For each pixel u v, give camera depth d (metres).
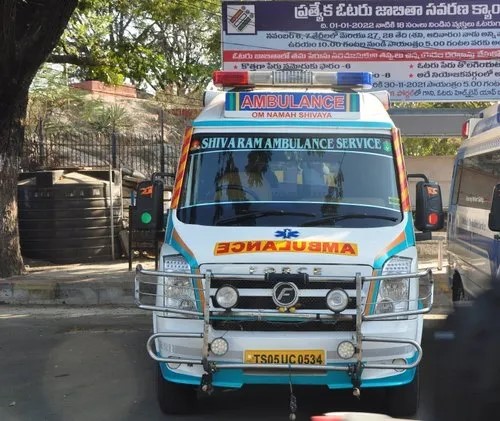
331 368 4.64
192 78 20.91
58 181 13.20
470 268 8.07
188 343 4.80
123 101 24.88
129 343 8.06
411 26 12.96
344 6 12.98
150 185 5.80
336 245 4.92
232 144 5.67
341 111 5.76
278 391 6.11
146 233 13.45
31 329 8.84
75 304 10.63
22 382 6.43
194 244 5.01
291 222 5.24
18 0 11.20
